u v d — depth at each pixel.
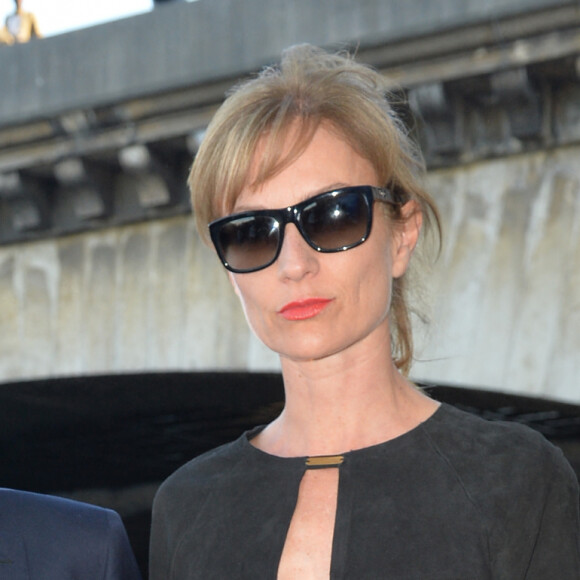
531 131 9.54
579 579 2.98
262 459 3.20
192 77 10.36
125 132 11.00
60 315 12.60
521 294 9.95
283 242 3.04
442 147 9.92
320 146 3.10
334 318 3.04
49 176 12.06
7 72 11.39
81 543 3.52
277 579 2.96
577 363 9.73
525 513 2.93
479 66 9.14
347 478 3.02
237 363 11.59
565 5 8.55
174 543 3.22
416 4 9.20
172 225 11.94
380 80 3.33
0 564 3.44
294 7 9.91
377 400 3.16
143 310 12.09
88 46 10.98
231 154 3.12
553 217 9.84
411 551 2.88
